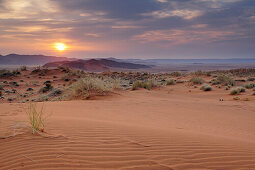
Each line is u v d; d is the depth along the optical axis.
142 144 4.08
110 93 14.65
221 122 8.31
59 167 3.00
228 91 20.09
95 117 7.73
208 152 3.87
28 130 4.56
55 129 4.82
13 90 23.47
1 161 3.20
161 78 38.06
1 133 4.34
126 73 49.62
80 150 3.62
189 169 3.11
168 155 3.59
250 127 7.70
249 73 47.09
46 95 19.09
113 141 4.17
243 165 3.37
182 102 12.99
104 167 3.05
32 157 3.31
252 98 15.65
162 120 8.05
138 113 9.21
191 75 39.81
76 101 11.67
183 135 5.07
